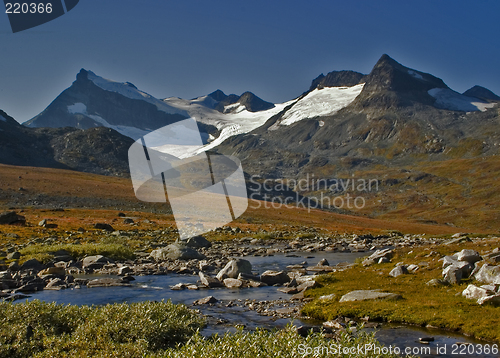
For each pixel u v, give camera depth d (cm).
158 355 1093
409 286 2384
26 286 2502
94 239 5488
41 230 6178
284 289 2586
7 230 5934
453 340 1570
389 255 3662
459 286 2258
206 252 4759
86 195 12619
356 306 1975
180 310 1742
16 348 1159
